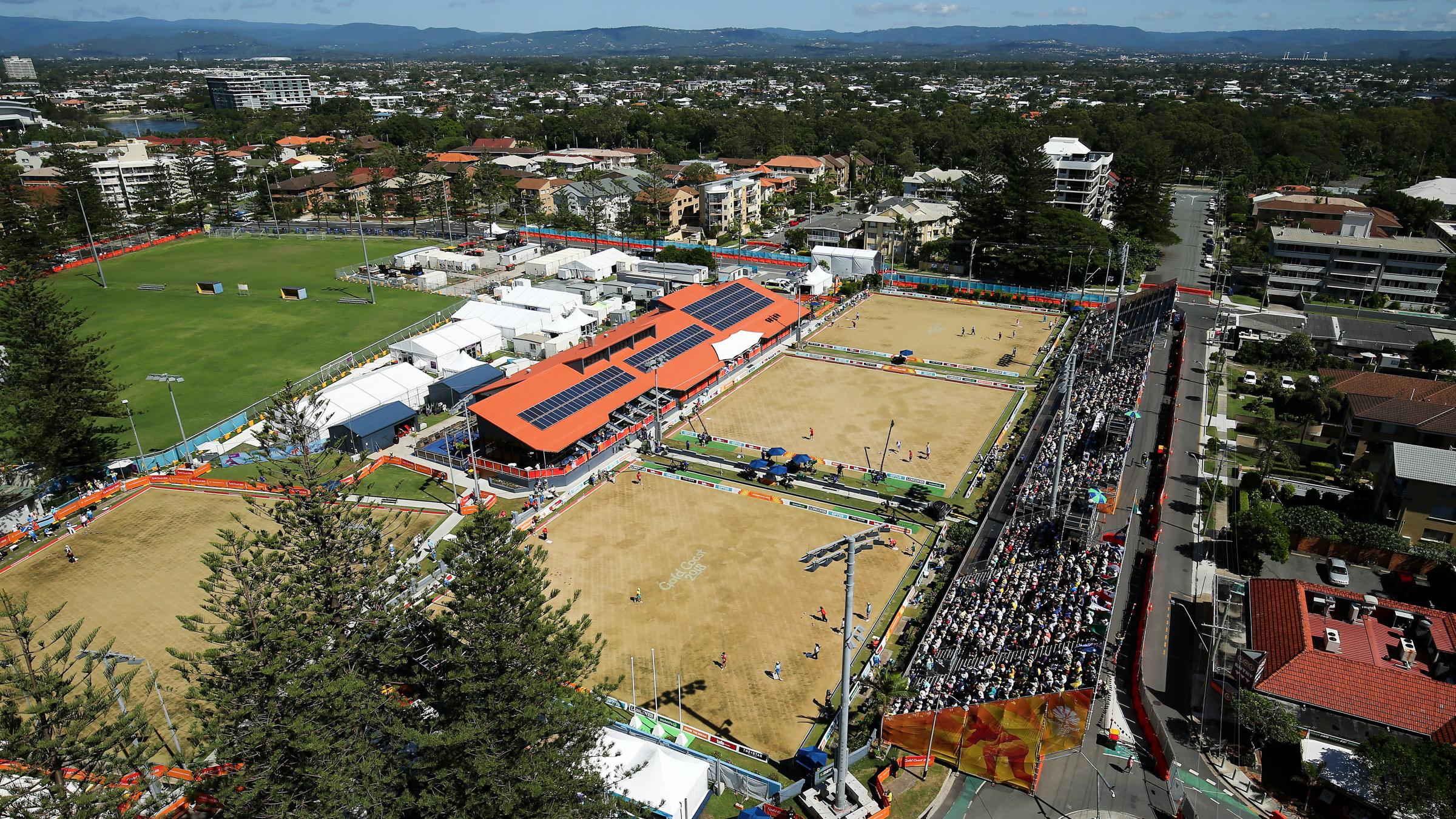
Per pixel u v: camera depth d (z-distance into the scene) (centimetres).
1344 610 6731
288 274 17938
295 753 4362
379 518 8619
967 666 6203
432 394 11344
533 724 4269
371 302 15962
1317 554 8012
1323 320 13888
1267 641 6391
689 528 8550
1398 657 6244
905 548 8181
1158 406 11344
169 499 9031
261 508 5400
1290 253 16050
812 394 11994
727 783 5412
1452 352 12069
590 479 9456
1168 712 5981
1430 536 7900
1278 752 5697
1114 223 19562
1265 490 8988
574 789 4350
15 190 17875
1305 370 12588
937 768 5512
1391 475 8156
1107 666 6388
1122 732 5778
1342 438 9750
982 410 11431
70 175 19500
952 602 7075
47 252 17550
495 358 13412
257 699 4319
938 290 16988
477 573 4341
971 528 8438
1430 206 19875
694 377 11794
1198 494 9031
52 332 8719
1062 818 5088
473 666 4341
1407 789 4788
